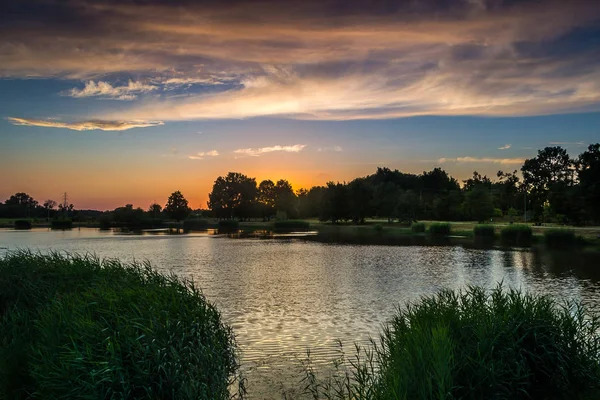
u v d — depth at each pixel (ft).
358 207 412.57
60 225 454.81
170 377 28.55
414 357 29.84
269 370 41.09
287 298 79.20
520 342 32.86
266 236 293.64
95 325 31.22
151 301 35.76
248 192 624.18
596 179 270.87
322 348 47.91
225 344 37.96
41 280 46.44
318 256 158.20
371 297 79.51
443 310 37.47
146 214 595.06
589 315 56.13
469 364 30.27
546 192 415.64
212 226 472.85
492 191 494.59
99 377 27.78
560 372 31.96
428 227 296.10
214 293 84.89
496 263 133.18
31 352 32.42
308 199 562.66
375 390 29.71
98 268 50.29
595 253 159.22
